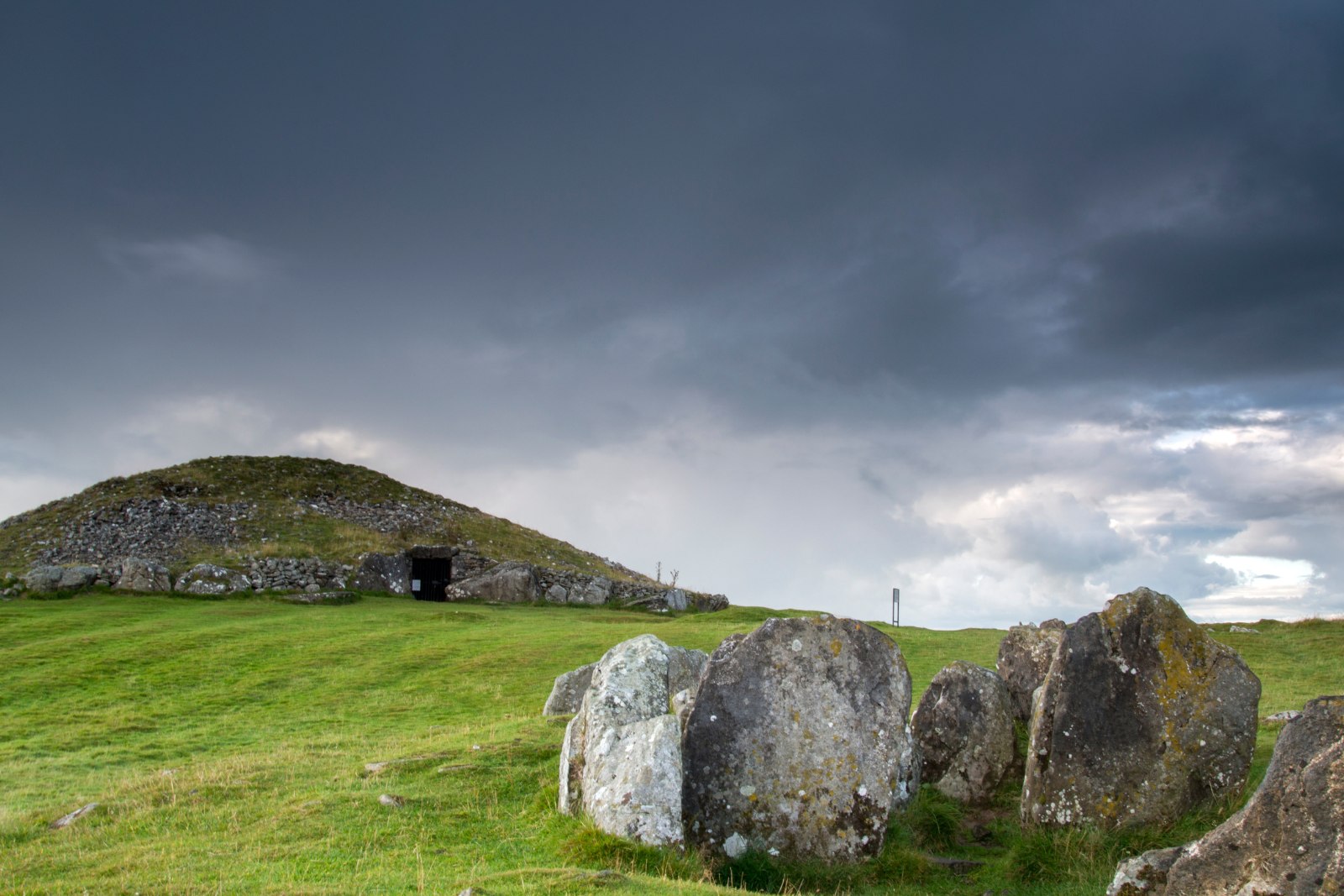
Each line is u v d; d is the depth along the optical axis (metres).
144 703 31.59
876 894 14.12
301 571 58.03
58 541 58.16
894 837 15.77
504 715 27.97
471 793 17.06
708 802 15.71
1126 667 15.70
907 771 17.16
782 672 16.39
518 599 62.31
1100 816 15.16
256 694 32.88
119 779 21.95
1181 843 14.14
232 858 13.74
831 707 16.16
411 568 61.97
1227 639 35.34
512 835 14.93
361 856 13.81
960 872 14.97
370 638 42.06
